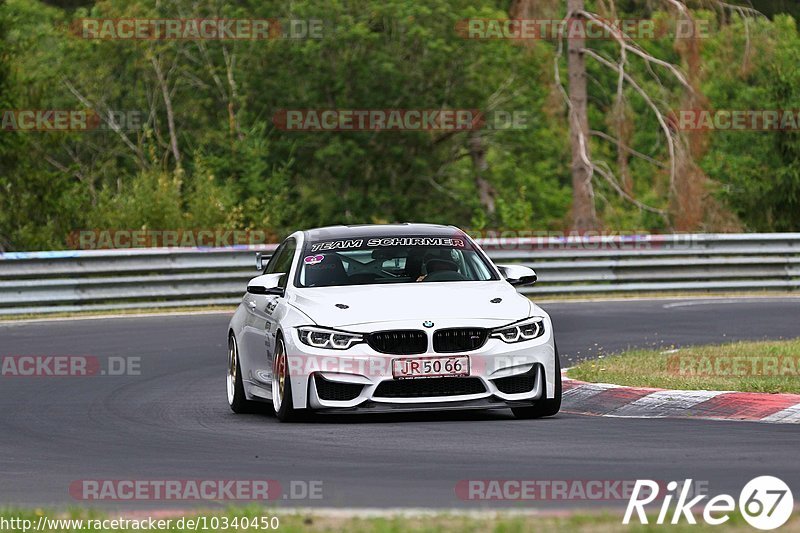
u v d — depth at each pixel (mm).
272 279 38938
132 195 117375
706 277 89062
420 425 35031
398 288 37312
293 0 163000
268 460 29609
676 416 36656
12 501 25359
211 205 115375
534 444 30891
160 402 42750
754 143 154625
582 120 112562
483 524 20922
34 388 47125
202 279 82062
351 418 37281
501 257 86312
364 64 159750
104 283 78750
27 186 113250
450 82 162250
